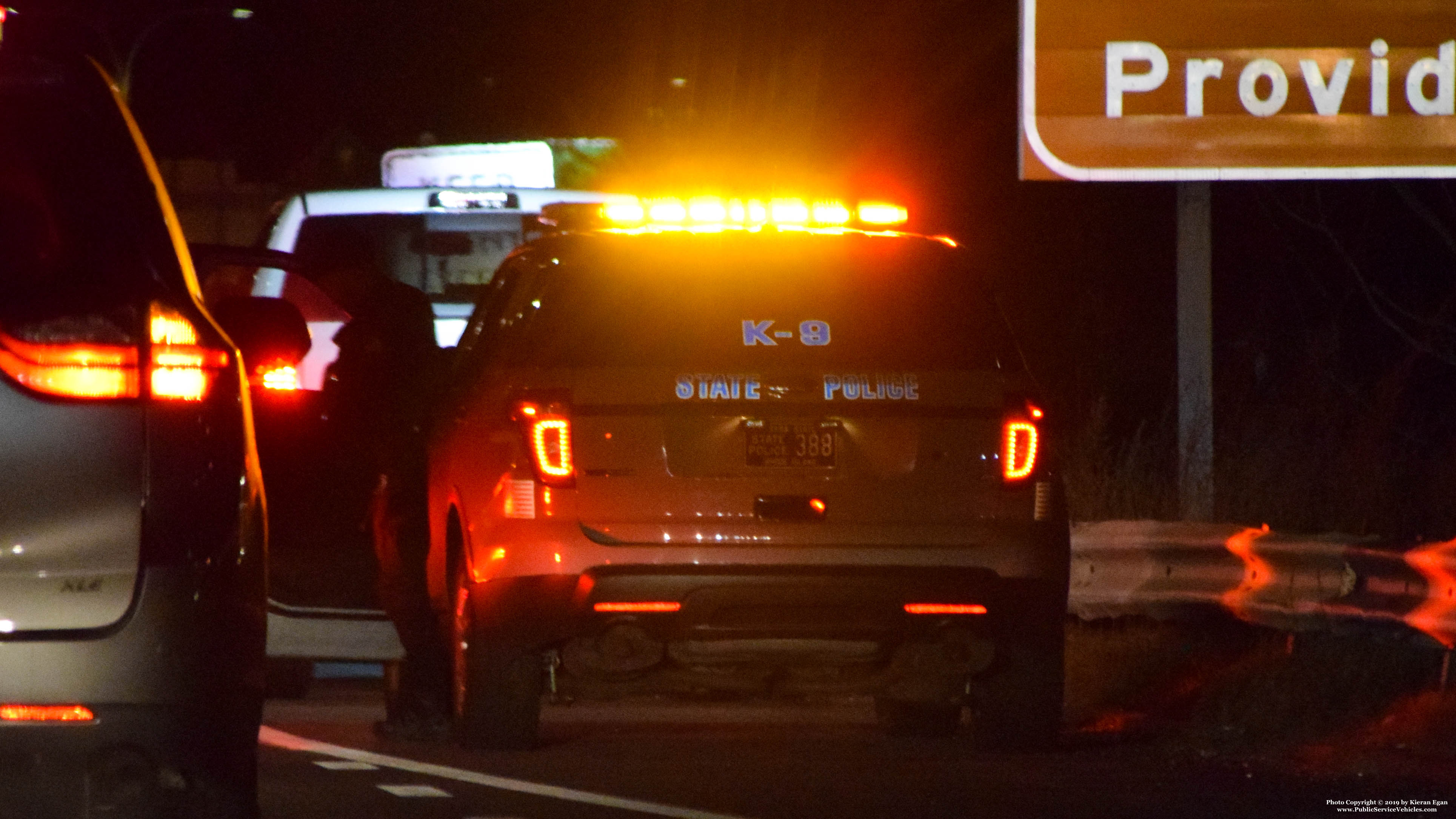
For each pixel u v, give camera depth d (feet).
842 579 112.47
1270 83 192.65
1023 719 117.91
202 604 63.72
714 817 99.96
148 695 62.59
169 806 65.05
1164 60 191.62
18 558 61.72
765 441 113.09
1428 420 236.43
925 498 113.39
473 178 204.13
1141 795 107.76
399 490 123.44
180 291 65.31
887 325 114.93
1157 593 148.05
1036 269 273.54
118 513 62.64
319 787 107.34
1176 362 239.30
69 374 62.54
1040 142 191.11
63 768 63.05
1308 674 130.31
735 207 116.78
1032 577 114.11
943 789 109.09
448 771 113.19
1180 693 142.92
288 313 82.17
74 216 64.49
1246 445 192.85
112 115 66.90
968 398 114.21
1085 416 220.23
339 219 177.58
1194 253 191.52
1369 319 250.57
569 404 112.88
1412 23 193.57
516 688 115.85
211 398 64.95
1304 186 243.81
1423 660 131.44
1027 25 191.01
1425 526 180.65
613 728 134.10
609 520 112.37
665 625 112.78
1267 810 104.12
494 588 113.70
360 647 119.55
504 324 119.75
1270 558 135.85
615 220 116.67
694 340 113.91
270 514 118.21
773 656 113.50
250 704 66.44
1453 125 193.98
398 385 125.39
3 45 66.28
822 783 110.83
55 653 61.62
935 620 113.70
